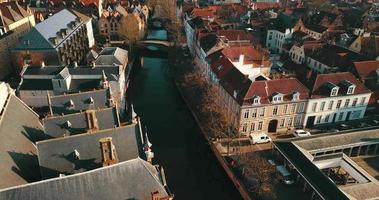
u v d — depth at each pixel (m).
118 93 115.12
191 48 177.50
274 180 87.12
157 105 130.88
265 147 102.44
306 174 81.88
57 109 86.38
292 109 108.81
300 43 163.12
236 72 114.12
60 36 146.75
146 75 159.25
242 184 84.62
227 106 114.00
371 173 93.50
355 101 114.75
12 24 165.00
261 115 106.19
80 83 111.56
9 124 65.81
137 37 183.50
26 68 116.00
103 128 75.38
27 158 63.72
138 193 53.94
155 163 97.75
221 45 142.12
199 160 100.12
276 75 128.62
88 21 179.75
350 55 147.12
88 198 50.97
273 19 198.38
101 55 137.75
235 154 98.19
